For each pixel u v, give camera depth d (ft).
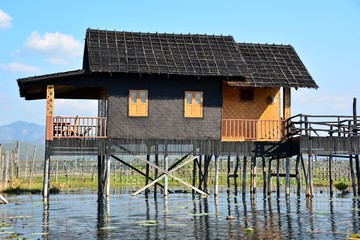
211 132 101.45
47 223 68.33
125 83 99.09
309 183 102.12
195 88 101.71
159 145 99.45
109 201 98.32
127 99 98.94
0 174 132.46
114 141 97.50
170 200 99.40
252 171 109.81
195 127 100.99
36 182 164.45
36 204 93.66
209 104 101.91
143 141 98.89
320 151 98.99
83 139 96.17
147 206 88.17
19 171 184.14
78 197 112.78
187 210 81.51
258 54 113.39
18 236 58.29
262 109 107.96
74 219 72.13
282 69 108.78
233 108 107.04
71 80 96.99
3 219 72.59
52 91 95.81
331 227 63.46
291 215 74.74
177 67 100.12
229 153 101.24
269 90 108.37
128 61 99.30
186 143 100.37
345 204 90.53
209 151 100.78
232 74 100.32
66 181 176.76
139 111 99.25
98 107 123.95
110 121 97.76
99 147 96.89
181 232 60.23
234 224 66.13
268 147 102.37
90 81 97.76
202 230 61.52
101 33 106.73
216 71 100.73
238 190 139.13
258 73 106.22
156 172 110.11
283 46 117.80
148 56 102.22
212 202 94.58
